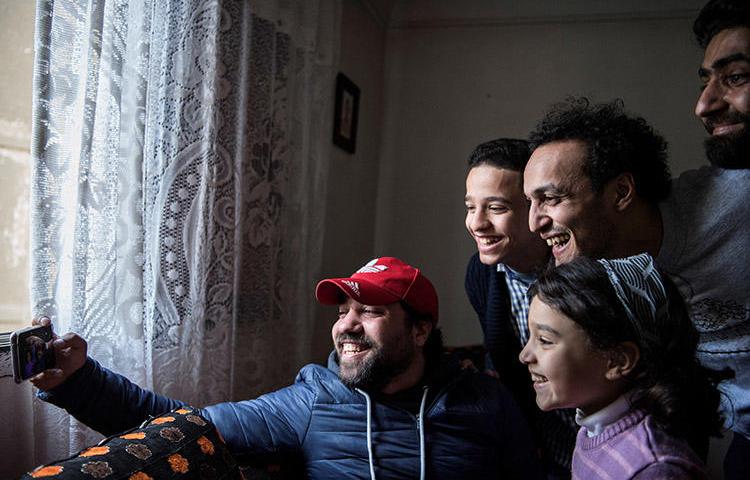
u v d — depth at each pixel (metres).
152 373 1.31
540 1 3.00
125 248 1.23
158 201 1.37
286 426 1.23
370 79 3.03
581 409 0.90
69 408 1.00
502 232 1.42
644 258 0.93
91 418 1.02
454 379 1.30
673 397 0.81
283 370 1.95
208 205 1.48
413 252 3.18
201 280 1.46
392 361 1.21
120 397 1.05
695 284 1.18
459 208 3.13
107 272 1.18
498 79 3.08
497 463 1.29
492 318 1.60
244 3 1.64
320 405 1.24
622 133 1.08
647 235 1.13
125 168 1.24
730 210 1.13
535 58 3.04
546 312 0.88
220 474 0.96
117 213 1.22
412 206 3.19
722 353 1.18
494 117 3.08
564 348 0.86
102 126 1.18
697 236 1.16
